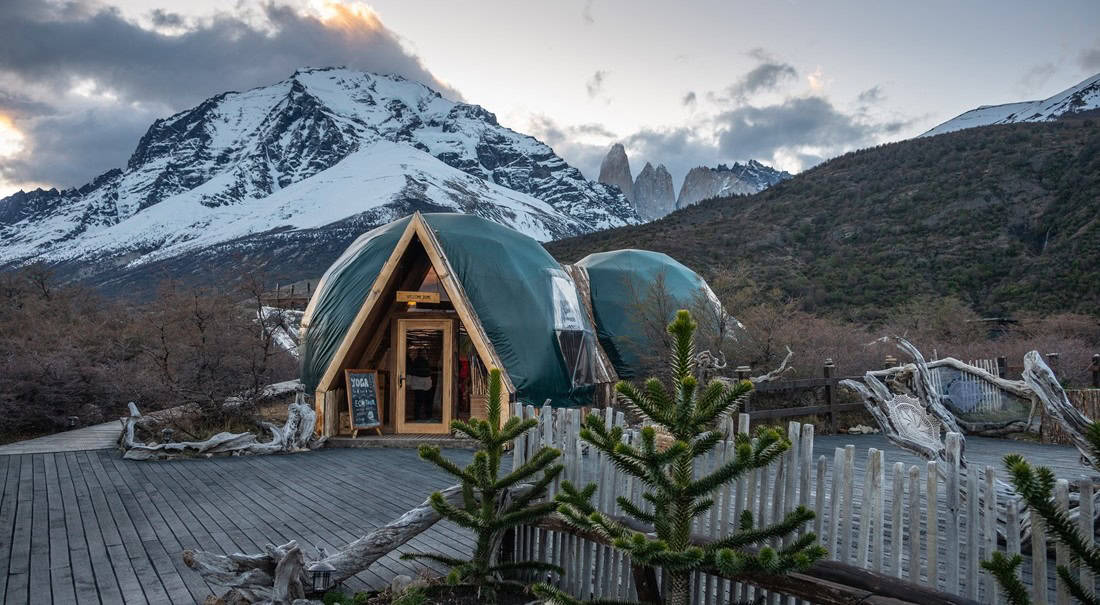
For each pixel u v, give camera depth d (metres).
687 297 18.75
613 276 19.50
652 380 3.36
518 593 5.22
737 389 3.21
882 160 69.38
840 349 19.52
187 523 7.39
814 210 59.69
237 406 14.70
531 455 5.73
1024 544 5.71
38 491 9.06
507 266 15.20
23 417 15.26
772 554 2.76
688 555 2.92
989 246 43.38
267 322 16.83
